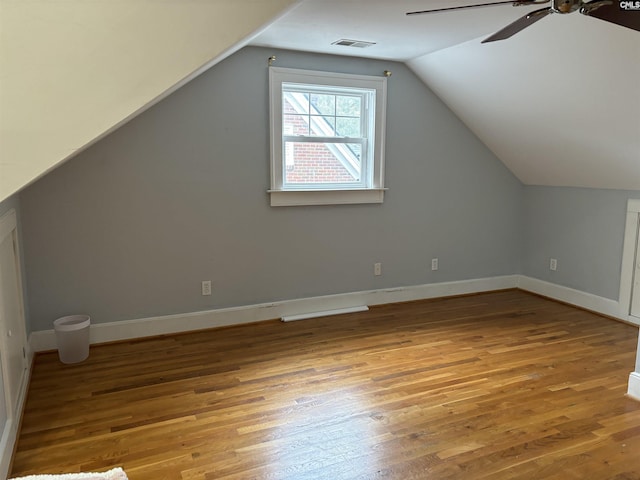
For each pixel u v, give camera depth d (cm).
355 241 434
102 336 352
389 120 431
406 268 462
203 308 382
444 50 379
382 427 242
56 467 210
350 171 434
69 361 319
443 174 464
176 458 216
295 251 410
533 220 496
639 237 391
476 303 464
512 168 487
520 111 395
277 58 381
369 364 320
